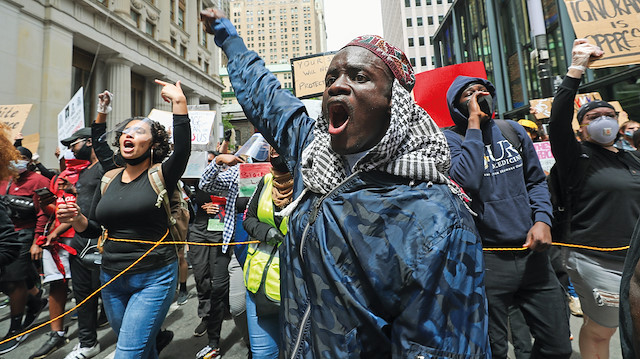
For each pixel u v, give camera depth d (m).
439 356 0.57
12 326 3.17
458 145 1.85
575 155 1.85
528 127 4.66
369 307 0.66
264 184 1.94
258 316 1.81
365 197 0.69
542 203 1.67
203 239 3.14
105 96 2.61
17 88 14.45
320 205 0.76
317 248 0.73
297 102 1.07
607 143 1.83
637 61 2.26
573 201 1.89
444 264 0.60
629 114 9.22
